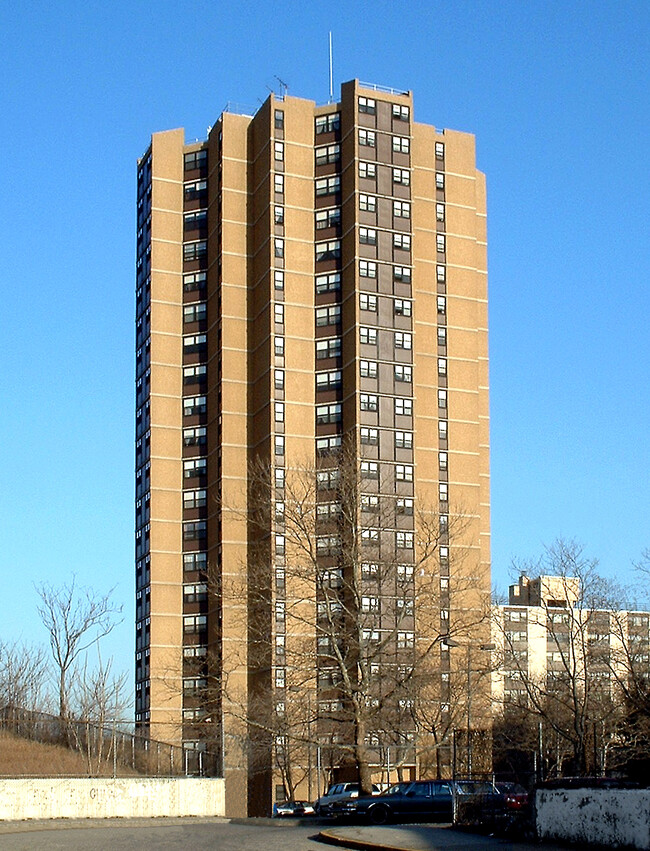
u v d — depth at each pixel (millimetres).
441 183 110000
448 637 65750
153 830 42656
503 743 79375
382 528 63281
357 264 102375
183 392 107938
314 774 93188
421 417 103875
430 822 47281
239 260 107938
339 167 106375
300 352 103500
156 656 101688
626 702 63219
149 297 109500
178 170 111875
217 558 102000
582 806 31672
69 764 49844
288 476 99500
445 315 107250
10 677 83750
